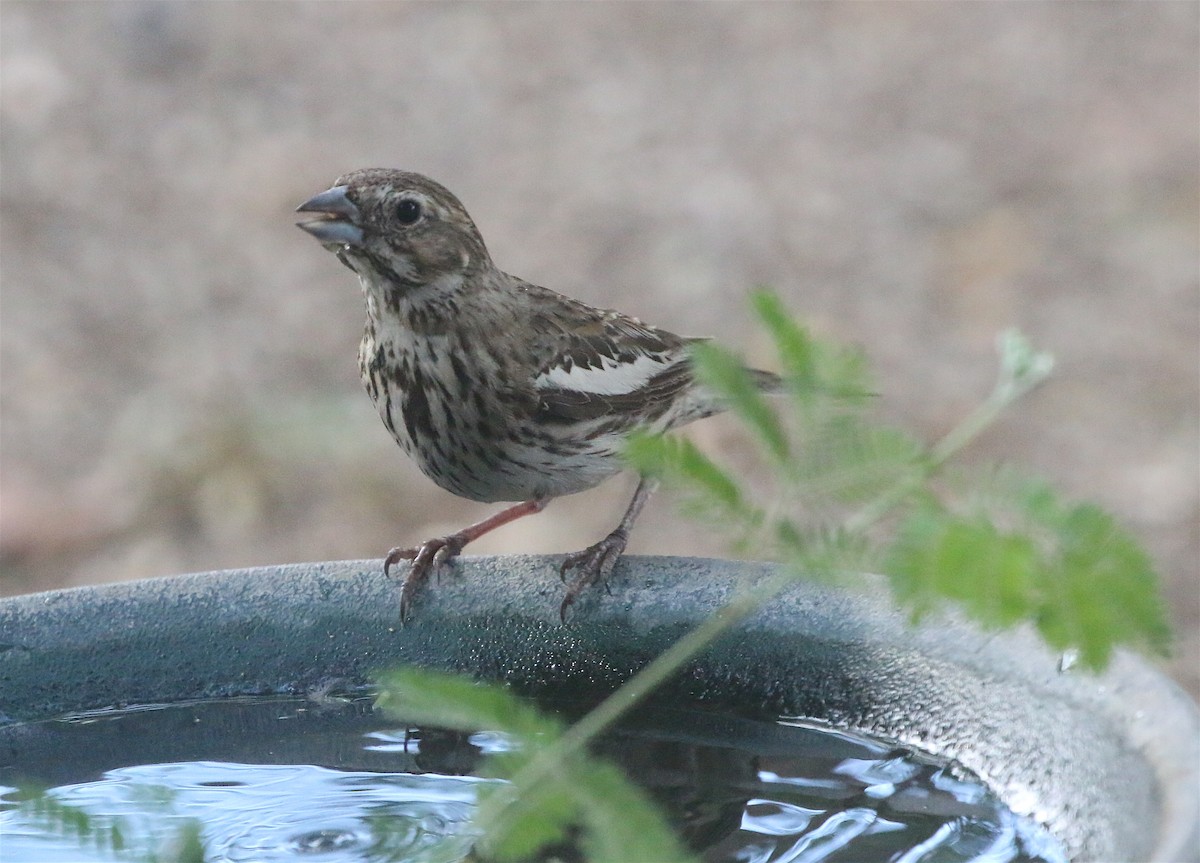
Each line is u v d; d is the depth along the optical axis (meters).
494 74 21.61
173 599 5.84
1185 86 20.61
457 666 5.88
